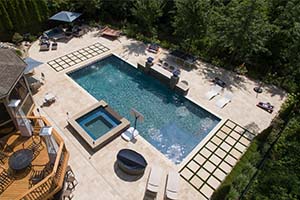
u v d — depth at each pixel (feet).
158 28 113.39
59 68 88.12
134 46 102.99
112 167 57.98
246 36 81.41
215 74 90.33
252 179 55.98
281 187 52.80
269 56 92.84
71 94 77.82
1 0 92.27
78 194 51.98
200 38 95.96
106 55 96.48
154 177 53.83
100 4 113.50
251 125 71.87
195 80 86.74
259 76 89.76
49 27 111.24
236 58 93.20
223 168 60.18
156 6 99.04
